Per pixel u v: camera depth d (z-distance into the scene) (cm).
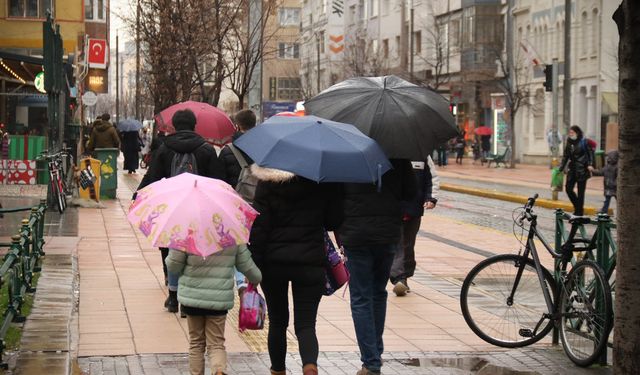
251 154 1082
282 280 1102
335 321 1583
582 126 8044
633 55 1048
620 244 1087
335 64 12825
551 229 3341
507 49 9412
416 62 11375
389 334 1501
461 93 10038
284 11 16162
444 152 8381
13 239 1518
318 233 1105
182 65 4419
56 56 3862
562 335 1349
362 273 1237
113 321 1530
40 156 4106
